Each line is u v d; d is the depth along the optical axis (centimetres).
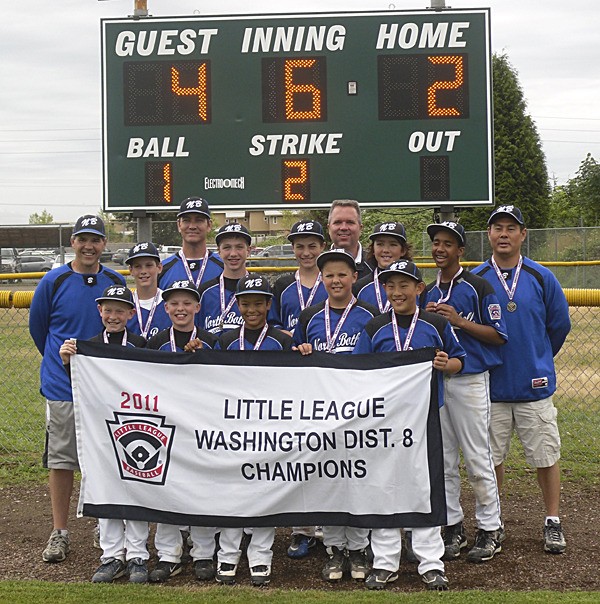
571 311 1562
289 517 461
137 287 529
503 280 512
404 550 511
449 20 912
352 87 920
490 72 911
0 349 1185
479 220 3033
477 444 491
